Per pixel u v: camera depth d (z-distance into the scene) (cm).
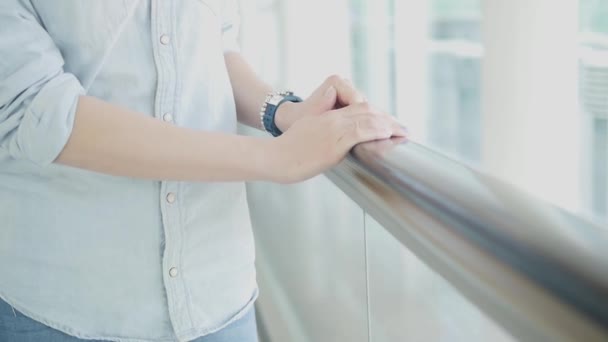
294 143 79
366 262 86
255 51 300
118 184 93
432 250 52
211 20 98
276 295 161
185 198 97
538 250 36
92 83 92
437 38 457
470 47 465
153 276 98
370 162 68
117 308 98
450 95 468
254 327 116
